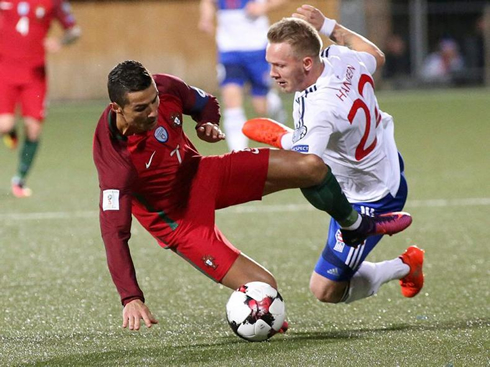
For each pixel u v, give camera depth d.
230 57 35.91
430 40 76.31
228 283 14.45
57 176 36.25
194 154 14.87
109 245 12.86
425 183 32.72
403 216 14.95
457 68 76.12
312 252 22.08
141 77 12.96
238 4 35.72
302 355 13.23
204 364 12.88
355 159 15.30
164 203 14.44
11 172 37.78
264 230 25.02
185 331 15.07
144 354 13.55
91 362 13.16
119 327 15.41
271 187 14.69
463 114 58.75
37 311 16.69
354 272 15.78
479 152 41.03
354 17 73.88
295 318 15.94
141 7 70.38
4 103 31.02
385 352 13.30
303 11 16.28
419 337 14.23
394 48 75.81
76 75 70.81
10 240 23.91
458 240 22.97
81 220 26.70
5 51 30.77
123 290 12.56
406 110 62.47
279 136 15.90
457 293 17.62
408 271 16.59
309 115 14.43
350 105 14.63
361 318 15.88
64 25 31.81
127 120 13.23
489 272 19.42
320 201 14.26
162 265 20.86
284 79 14.61
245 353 13.44
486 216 26.12
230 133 36.38
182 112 14.87
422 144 44.78
